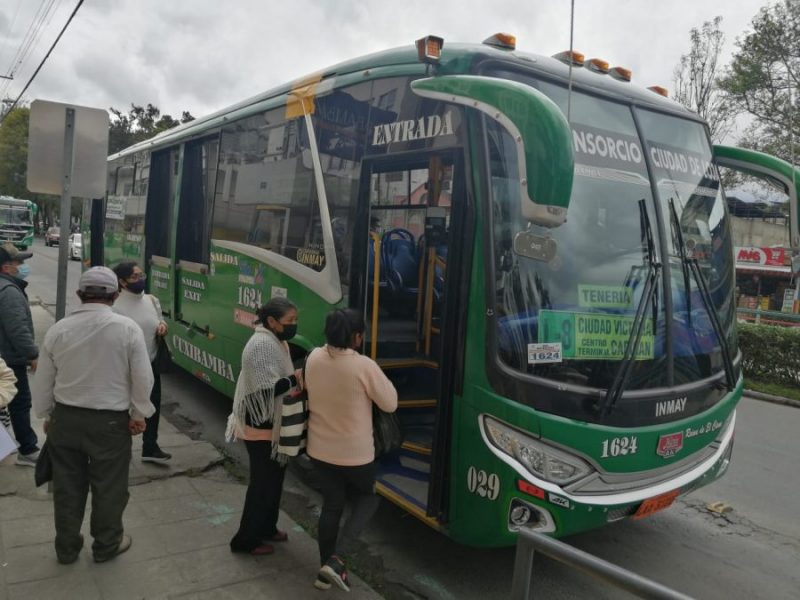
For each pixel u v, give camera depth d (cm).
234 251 625
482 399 340
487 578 400
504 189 354
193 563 377
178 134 791
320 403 348
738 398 426
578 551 208
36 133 464
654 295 387
